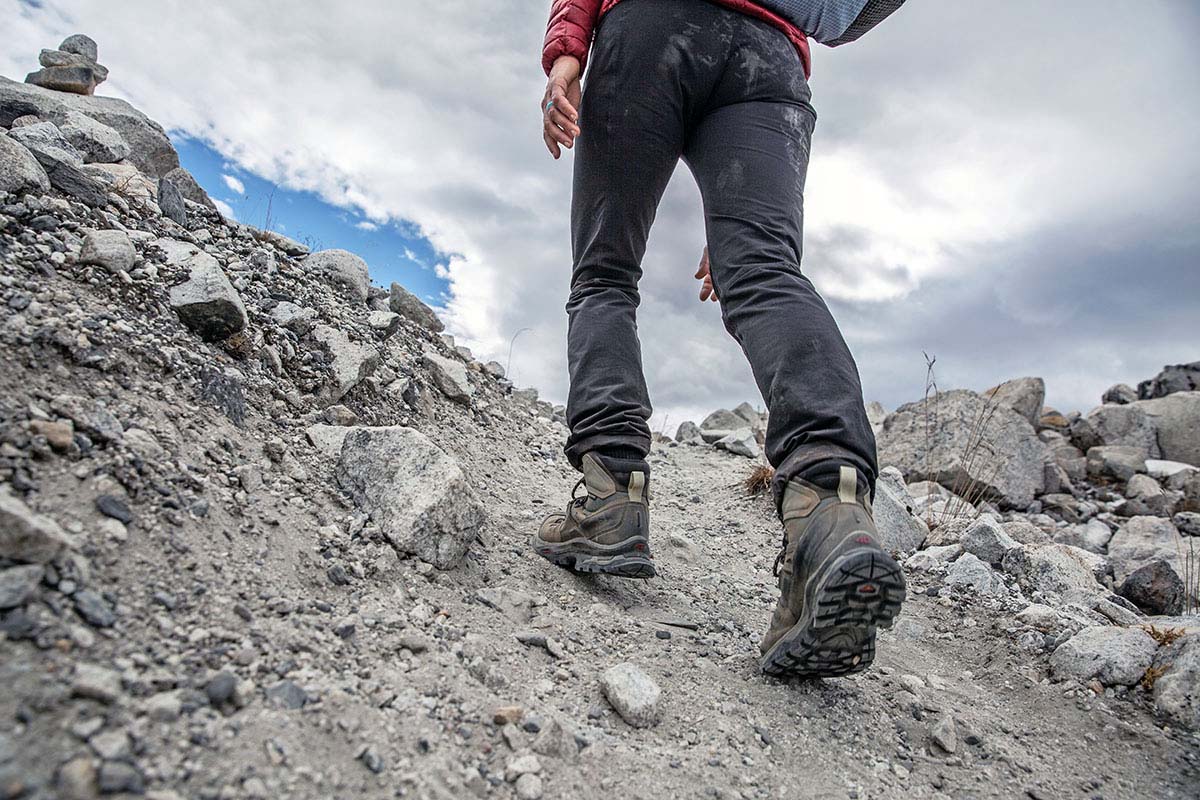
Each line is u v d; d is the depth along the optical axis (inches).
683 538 114.0
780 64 75.5
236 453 72.7
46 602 44.9
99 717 39.9
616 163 77.2
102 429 59.4
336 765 44.5
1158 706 77.5
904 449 217.2
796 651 63.6
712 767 56.4
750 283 68.3
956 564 115.0
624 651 71.2
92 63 152.9
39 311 67.4
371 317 133.4
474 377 157.6
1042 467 217.3
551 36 78.0
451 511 74.6
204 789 39.2
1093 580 123.9
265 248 130.0
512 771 49.4
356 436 78.7
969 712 75.3
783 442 63.1
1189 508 223.5
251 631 52.0
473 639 63.6
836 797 56.5
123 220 99.0
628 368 80.0
